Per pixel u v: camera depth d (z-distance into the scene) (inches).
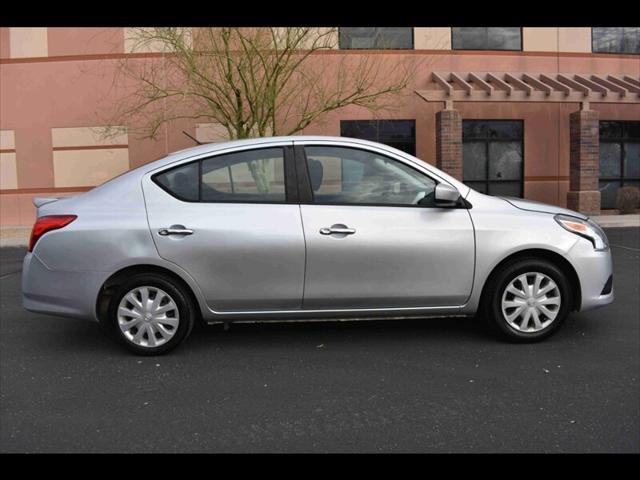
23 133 606.5
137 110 565.9
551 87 583.2
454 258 177.3
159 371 165.8
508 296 181.6
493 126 632.4
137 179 176.7
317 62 577.9
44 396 149.3
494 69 615.2
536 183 639.8
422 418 133.6
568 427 128.0
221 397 147.2
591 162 601.3
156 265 172.2
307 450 119.9
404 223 176.4
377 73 565.6
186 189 176.2
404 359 172.2
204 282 173.0
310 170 178.7
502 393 146.7
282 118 572.1
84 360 176.4
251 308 177.2
